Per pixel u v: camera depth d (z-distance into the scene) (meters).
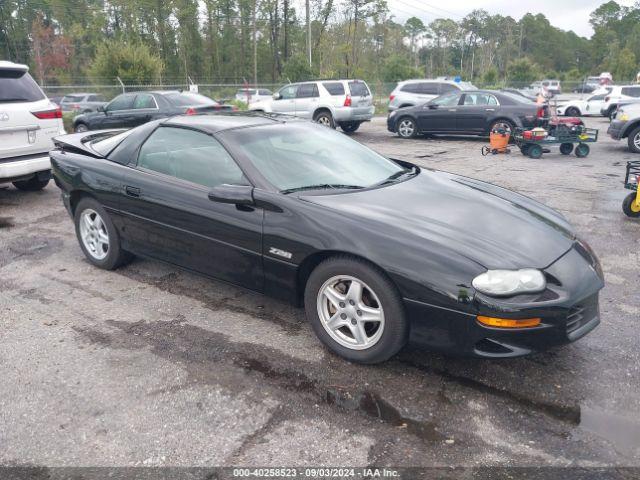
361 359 3.06
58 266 4.70
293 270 3.20
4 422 2.61
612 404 2.76
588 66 142.62
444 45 125.88
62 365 3.11
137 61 32.56
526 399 2.80
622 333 3.52
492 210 3.38
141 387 2.89
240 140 3.69
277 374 3.02
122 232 4.23
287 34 69.81
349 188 3.54
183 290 4.17
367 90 17.09
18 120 6.46
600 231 5.88
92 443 2.46
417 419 2.63
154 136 4.09
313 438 2.49
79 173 4.38
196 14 68.19
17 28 69.38
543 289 2.74
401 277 2.79
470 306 2.69
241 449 2.42
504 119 14.30
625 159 11.38
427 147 13.71
